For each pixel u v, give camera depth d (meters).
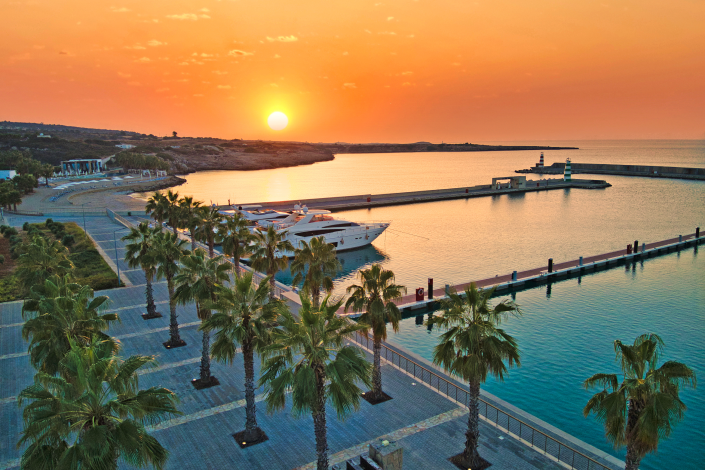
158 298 48.09
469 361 20.00
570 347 39.84
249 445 23.52
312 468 21.70
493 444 23.08
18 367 32.34
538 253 75.88
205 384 29.55
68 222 99.44
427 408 26.58
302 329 18.17
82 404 14.50
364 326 19.67
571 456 22.09
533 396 32.12
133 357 16.27
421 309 49.81
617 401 15.97
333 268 37.22
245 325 22.44
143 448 14.11
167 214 76.06
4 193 107.94
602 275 63.06
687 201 136.25
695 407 30.27
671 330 43.47
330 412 26.41
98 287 51.47
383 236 91.56
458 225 103.19
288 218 84.88
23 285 33.19
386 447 20.25
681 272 64.19
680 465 24.92
